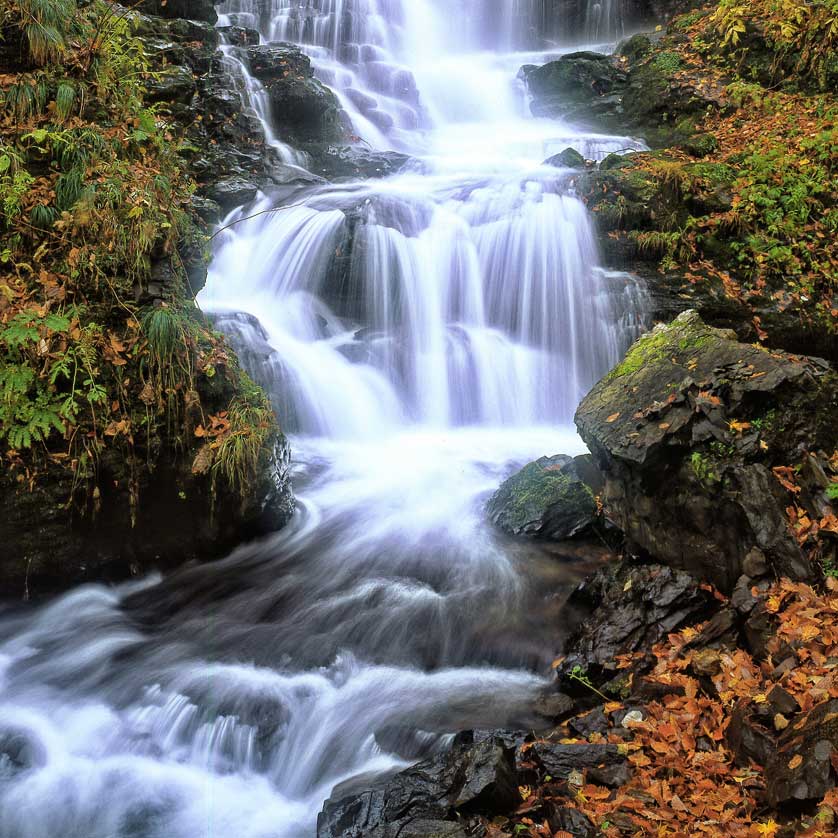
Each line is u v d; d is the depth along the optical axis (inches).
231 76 545.6
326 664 213.6
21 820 176.6
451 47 866.8
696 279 402.9
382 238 408.5
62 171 263.7
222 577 258.5
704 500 211.0
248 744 191.6
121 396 246.4
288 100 560.1
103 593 252.8
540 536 267.0
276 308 403.5
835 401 225.5
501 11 881.5
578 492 270.4
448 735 181.9
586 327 404.8
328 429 359.9
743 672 175.3
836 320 396.8
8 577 242.5
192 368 256.8
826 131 464.1
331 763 184.9
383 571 256.1
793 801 134.6
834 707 142.3
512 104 721.0
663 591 208.1
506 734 176.9
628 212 412.5
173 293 265.6
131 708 203.0
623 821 144.4
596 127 621.6
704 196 426.9
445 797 153.5
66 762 189.6
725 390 225.5
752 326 394.0
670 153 498.3
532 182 441.7
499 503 283.1
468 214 431.8
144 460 250.2
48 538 243.4
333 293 411.2
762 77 568.4
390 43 812.6
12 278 246.1
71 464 239.6
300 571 259.1
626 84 647.8
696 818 143.6
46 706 204.7
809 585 185.8
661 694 180.9
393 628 228.1
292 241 418.6
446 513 291.0
